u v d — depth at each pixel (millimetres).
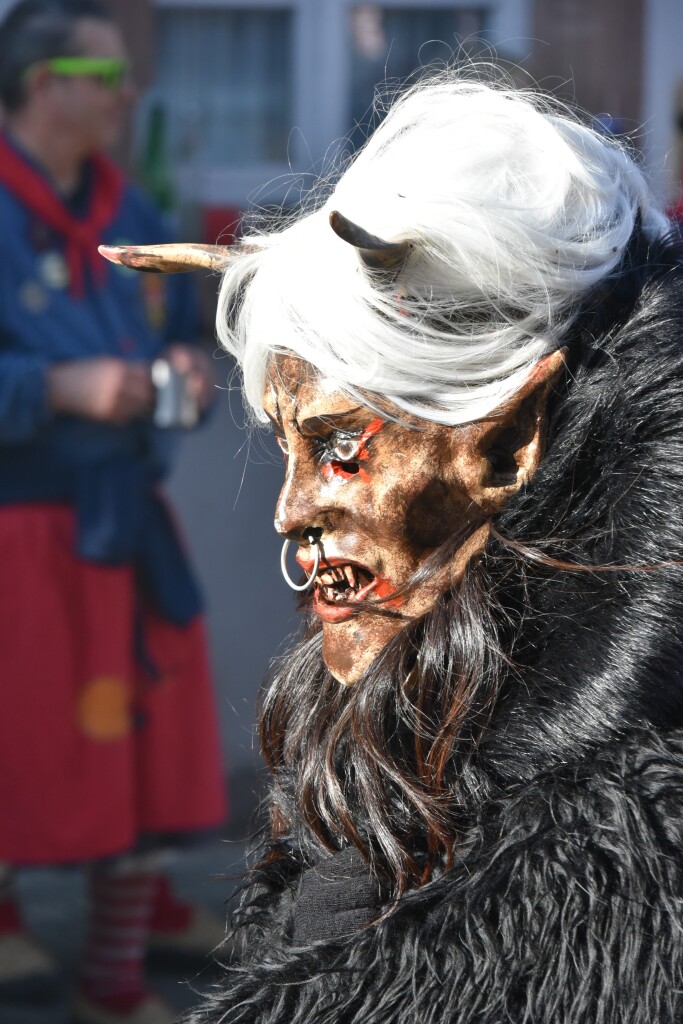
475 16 8461
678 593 1798
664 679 1779
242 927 2174
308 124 8852
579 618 1839
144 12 8008
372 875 1952
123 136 7332
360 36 8734
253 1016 1812
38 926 6539
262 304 1883
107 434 5426
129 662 5570
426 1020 1703
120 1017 5582
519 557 1869
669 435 1837
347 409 1835
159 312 5844
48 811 5406
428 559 1884
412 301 1804
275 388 1897
